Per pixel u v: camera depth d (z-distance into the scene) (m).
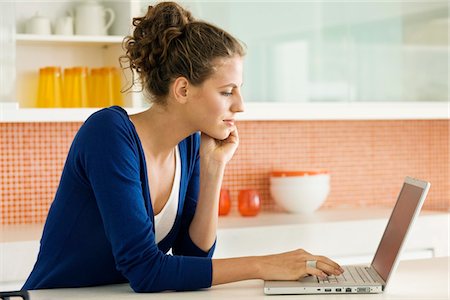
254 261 1.96
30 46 3.54
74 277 2.04
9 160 3.64
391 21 3.96
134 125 2.04
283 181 3.96
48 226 2.06
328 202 4.29
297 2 3.76
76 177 1.99
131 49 2.07
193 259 1.95
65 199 2.01
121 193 1.90
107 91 3.45
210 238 2.22
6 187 3.64
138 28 2.06
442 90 4.07
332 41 3.84
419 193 1.91
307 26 3.79
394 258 1.90
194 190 2.26
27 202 3.68
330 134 4.29
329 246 3.62
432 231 3.82
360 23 3.89
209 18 3.61
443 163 4.55
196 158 2.26
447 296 1.81
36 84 3.56
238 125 4.08
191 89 1.98
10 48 3.22
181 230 2.27
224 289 1.96
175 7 2.04
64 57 3.61
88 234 2.02
